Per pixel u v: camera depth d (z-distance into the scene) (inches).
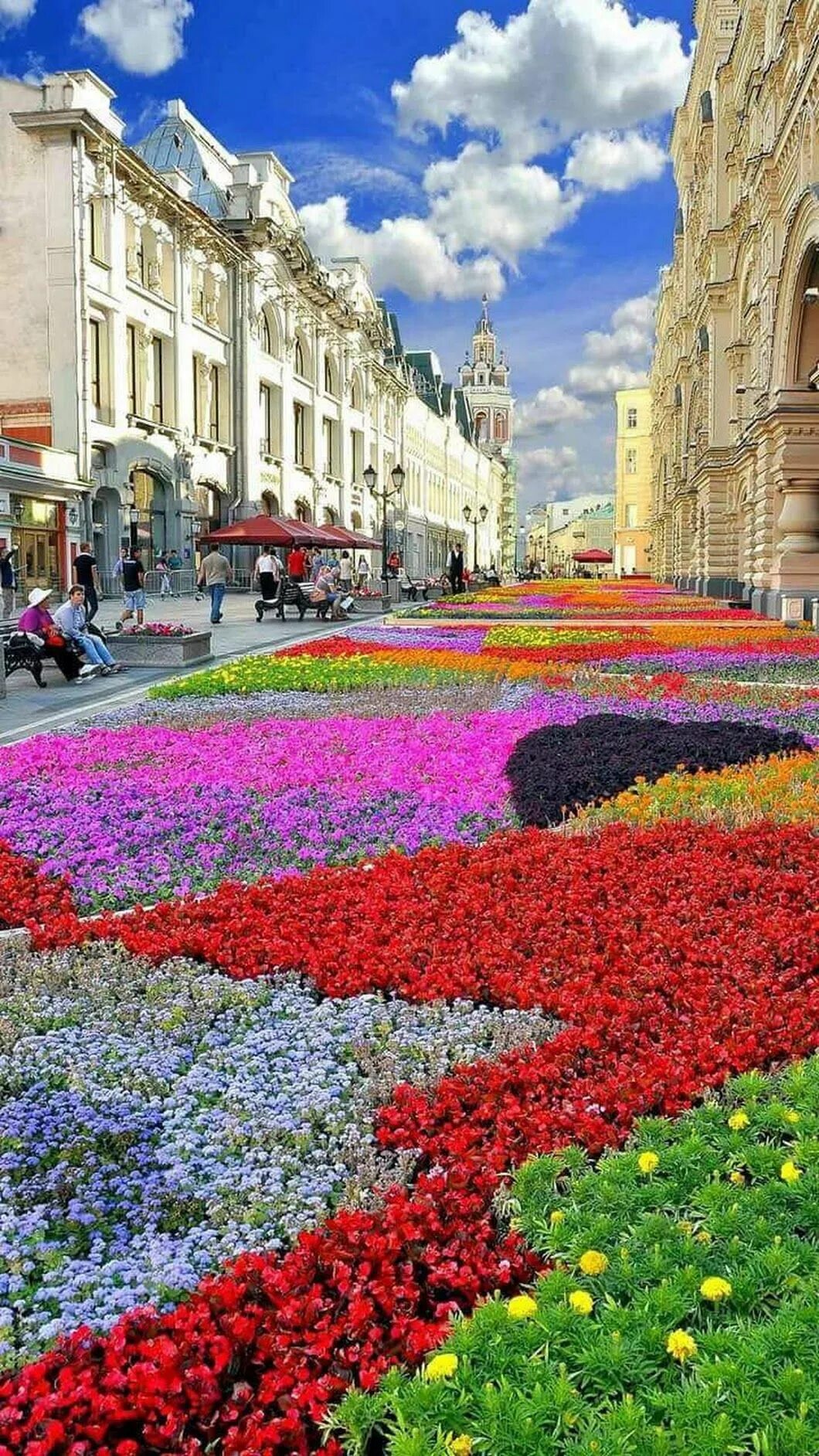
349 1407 94.2
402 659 726.5
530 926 216.5
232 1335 105.3
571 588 2377.0
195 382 1926.7
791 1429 83.3
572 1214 117.6
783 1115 134.8
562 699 544.1
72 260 1478.8
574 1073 157.2
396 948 205.6
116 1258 126.3
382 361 3078.2
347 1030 180.1
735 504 1779.0
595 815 309.3
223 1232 129.3
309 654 766.5
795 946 199.5
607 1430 85.0
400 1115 147.9
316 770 374.6
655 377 3703.3
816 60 916.6
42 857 286.5
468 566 4461.1
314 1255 116.0
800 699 537.3
